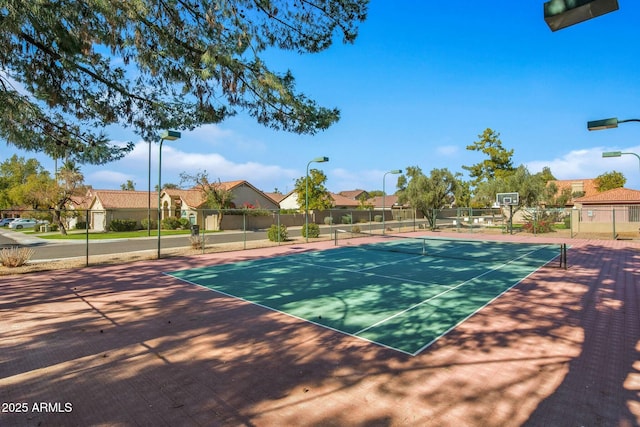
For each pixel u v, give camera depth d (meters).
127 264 14.49
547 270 12.38
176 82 7.40
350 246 21.19
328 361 4.96
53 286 10.17
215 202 37.94
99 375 4.57
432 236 27.52
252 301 8.38
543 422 3.47
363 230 34.59
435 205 34.12
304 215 45.97
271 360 5.01
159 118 8.47
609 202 32.31
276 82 6.70
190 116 8.64
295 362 4.94
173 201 42.22
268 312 7.44
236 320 6.90
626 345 5.46
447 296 8.74
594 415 3.58
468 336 5.91
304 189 45.25
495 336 5.89
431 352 5.25
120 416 3.64
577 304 7.87
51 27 5.54
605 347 5.38
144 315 7.25
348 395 4.02
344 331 6.22
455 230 33.75
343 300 8.42
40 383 4.36
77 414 3.68
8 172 61.00
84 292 9.39
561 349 5.31
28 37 5.96
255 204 46.53
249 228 40.22
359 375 4.52
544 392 4.04
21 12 5.22
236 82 6.71
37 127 8.66
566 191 48.78
